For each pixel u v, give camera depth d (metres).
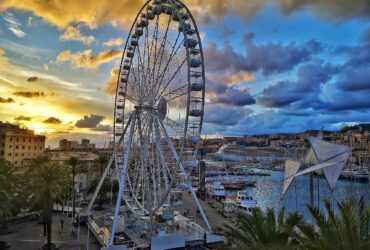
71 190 79.19
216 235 44.41
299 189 109.69
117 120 54.84
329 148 45.28
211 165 187.38
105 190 79.12
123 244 43.06
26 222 60.50
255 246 19.39
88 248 45.19
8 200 41.59
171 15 43.97
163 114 43.72
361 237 14.03
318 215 15.50
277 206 81.69
